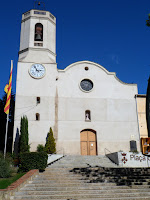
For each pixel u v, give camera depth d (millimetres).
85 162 23047
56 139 26922
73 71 29781
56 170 18609
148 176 16703
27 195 13586
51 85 28516
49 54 29781
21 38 30344
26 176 15984
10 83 25531
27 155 19109
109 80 30266
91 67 30406
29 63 28672
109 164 22938
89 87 29828
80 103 28750
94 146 27969
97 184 15195
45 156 19297
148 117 9188
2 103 38125
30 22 30312
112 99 29578
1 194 12891
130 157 23047
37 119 27562
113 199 13102
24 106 27094
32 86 27953
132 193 13977
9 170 17578
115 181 15789
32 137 26328
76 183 15320
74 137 27406
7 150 33781
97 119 28562
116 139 28125
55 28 31812
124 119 28984
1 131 35750
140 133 28594
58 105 28094
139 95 30000
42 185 15039
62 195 13570
